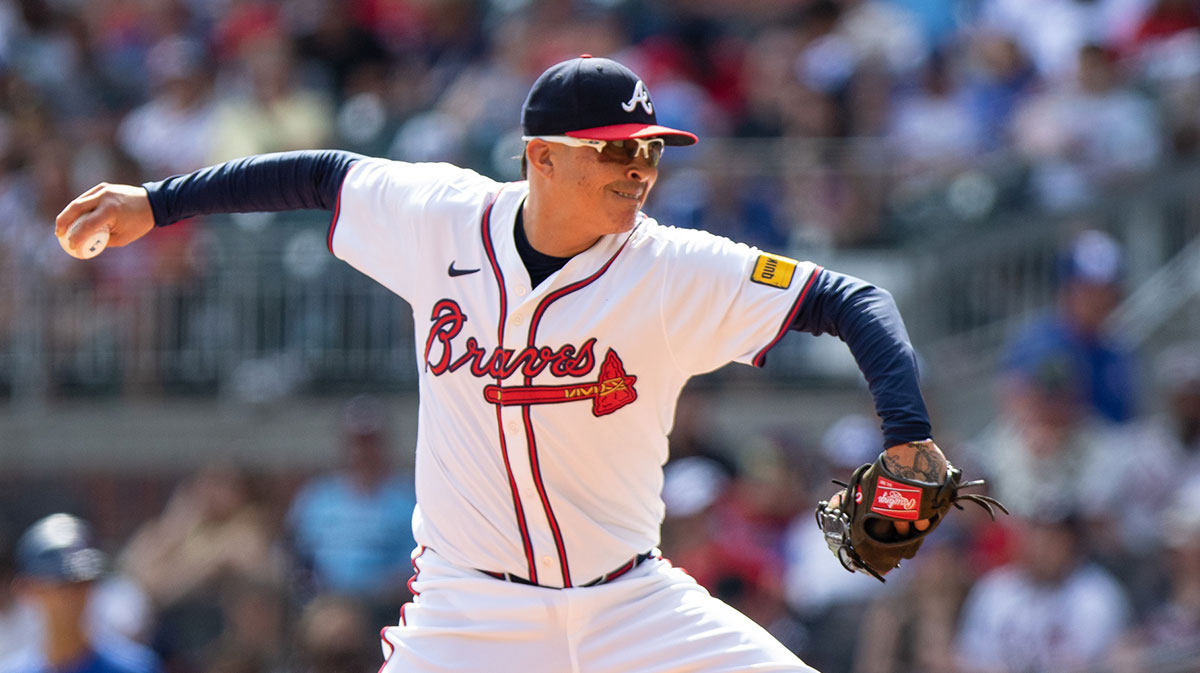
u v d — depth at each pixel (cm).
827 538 1223
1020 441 3103
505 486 1277
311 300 3988
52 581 2317
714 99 4450
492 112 4138
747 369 3934
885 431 1159
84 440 4062
